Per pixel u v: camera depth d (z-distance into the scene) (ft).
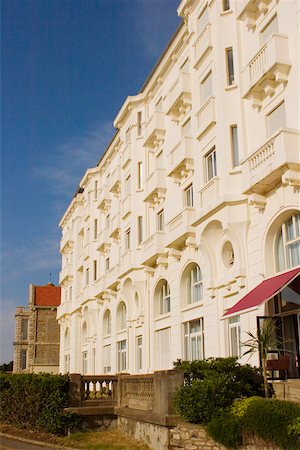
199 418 43.16
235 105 67.56
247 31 67.36
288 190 55.62
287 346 56.95
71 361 159.94
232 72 70.18
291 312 56.18
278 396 46.37
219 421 40.96
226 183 65.67
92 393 66.39
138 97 107.45
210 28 74.59
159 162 95.81
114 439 55.62
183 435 43.39
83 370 151.23
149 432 49.80
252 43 65.82
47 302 227.40
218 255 69.26
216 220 66.33
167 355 86.79
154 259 90.33
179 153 81.51
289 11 57.72
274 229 58.80
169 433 44.83
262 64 59.67
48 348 222.28
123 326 115.65
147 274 96.02
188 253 79.25
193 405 43.45
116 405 62.85
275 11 60.85
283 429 36.60
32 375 66.18
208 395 43.42
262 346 49.11
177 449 43.75
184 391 44.91
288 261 56.95
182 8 83.10
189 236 76.33
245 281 62.28
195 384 44.65
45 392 62.95
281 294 58.34
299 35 55.26
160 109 98.94
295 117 55.16
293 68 56.18
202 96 77.41
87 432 60.59
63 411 61.16
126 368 105.09
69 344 171.83
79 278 164.45
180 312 80.64
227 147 66.74
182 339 79.61
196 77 79.05
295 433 35.83
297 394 43.96
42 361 219.82
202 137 75.10
